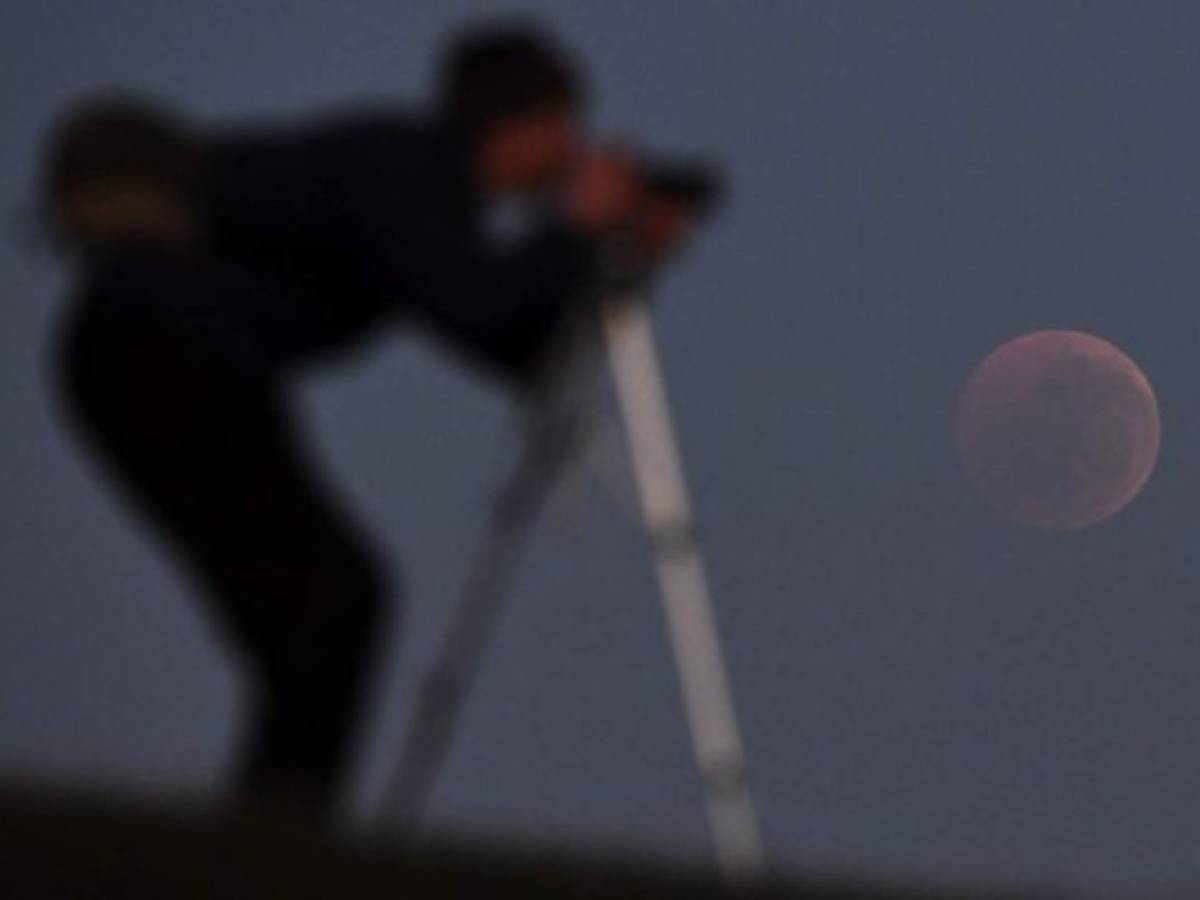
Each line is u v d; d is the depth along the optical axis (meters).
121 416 13.14
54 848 8.77
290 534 13.10
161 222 13.30
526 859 10.44
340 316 13.59
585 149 13.95
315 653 12.89
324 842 9.73
